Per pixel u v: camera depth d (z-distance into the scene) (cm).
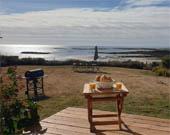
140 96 619
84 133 284
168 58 1527
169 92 688
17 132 276
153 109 470
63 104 530
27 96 631
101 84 298
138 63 1805
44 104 532
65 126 310
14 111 287
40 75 661
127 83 891
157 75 1243
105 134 280
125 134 280
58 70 1427
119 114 307
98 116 326
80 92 702
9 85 303
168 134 279
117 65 1841
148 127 306
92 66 1439
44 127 306
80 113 372
